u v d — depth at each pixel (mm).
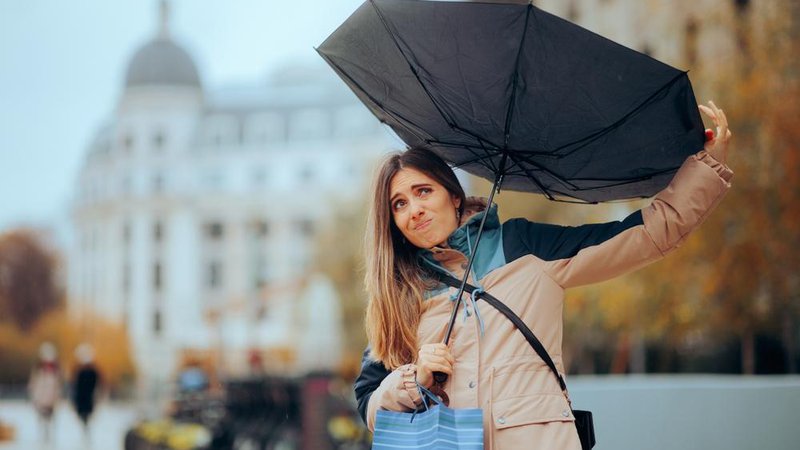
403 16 3074
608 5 21016
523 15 2914
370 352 3357
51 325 83375
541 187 3480
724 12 16547
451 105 3248
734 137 16234
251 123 111688
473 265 3182
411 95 3330
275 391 17281
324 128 109375
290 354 46531
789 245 16203
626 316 20438
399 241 3375
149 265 112562
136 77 114438
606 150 3201
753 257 16438
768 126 15961
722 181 2980
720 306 17781
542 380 2992
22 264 91500
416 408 3070
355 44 3277
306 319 28766
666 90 2965
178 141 113688
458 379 3039
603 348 28312
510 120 3180
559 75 3018
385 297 3258
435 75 3168
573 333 27047
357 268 3699
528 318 3043
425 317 3213
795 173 15914
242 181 111188
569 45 2938
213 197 111750
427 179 3273
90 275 114875
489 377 2996
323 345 28547
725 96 16172
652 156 3180
